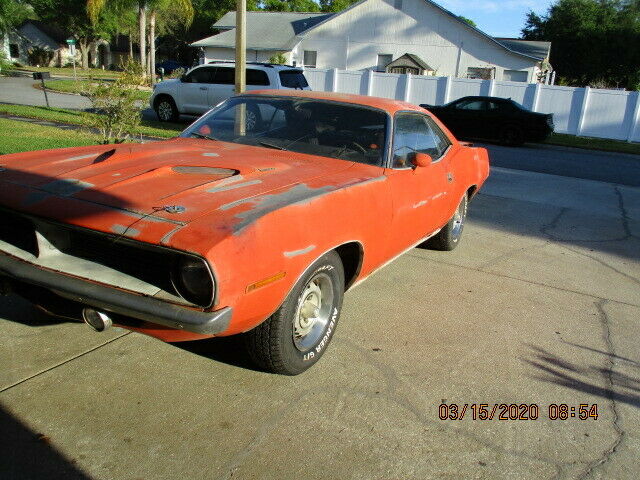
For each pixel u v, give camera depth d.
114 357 3.22
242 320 2.53
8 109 15.04
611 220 7.98
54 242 2.73
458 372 3.39
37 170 3.05
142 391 2.91
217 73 15.19
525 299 4.69
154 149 3.60
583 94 22.25
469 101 19.16
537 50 33.03
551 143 19.66
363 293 4.51
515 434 2.85
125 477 2.32
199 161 3.37
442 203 4.66
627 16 46.12
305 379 3.15
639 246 6.69
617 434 2.93
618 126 22.06
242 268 2.40
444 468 2.55
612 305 4.71
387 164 3.78
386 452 2.62
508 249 6.14
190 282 2.39
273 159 3.58
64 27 51.84
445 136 5.18
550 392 3.27
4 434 2.50
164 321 2.38
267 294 2.59
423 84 24.25
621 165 15.09
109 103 8.44
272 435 2.65
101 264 2.66
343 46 33.25
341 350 3.53
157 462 2.42
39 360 3.12
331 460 2.52
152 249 2.40
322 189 3.09
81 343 3.35
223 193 2.82
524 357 3.66
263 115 4.20
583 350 3.84
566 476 2.58
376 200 3.45
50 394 2.82
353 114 4.07
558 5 48.44
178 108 15.84
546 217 7.90
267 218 2.59
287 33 35.66
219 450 2.52
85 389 2.89
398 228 3.82
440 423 2.87
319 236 2.88
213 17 58.44
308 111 4.13
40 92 22.41
